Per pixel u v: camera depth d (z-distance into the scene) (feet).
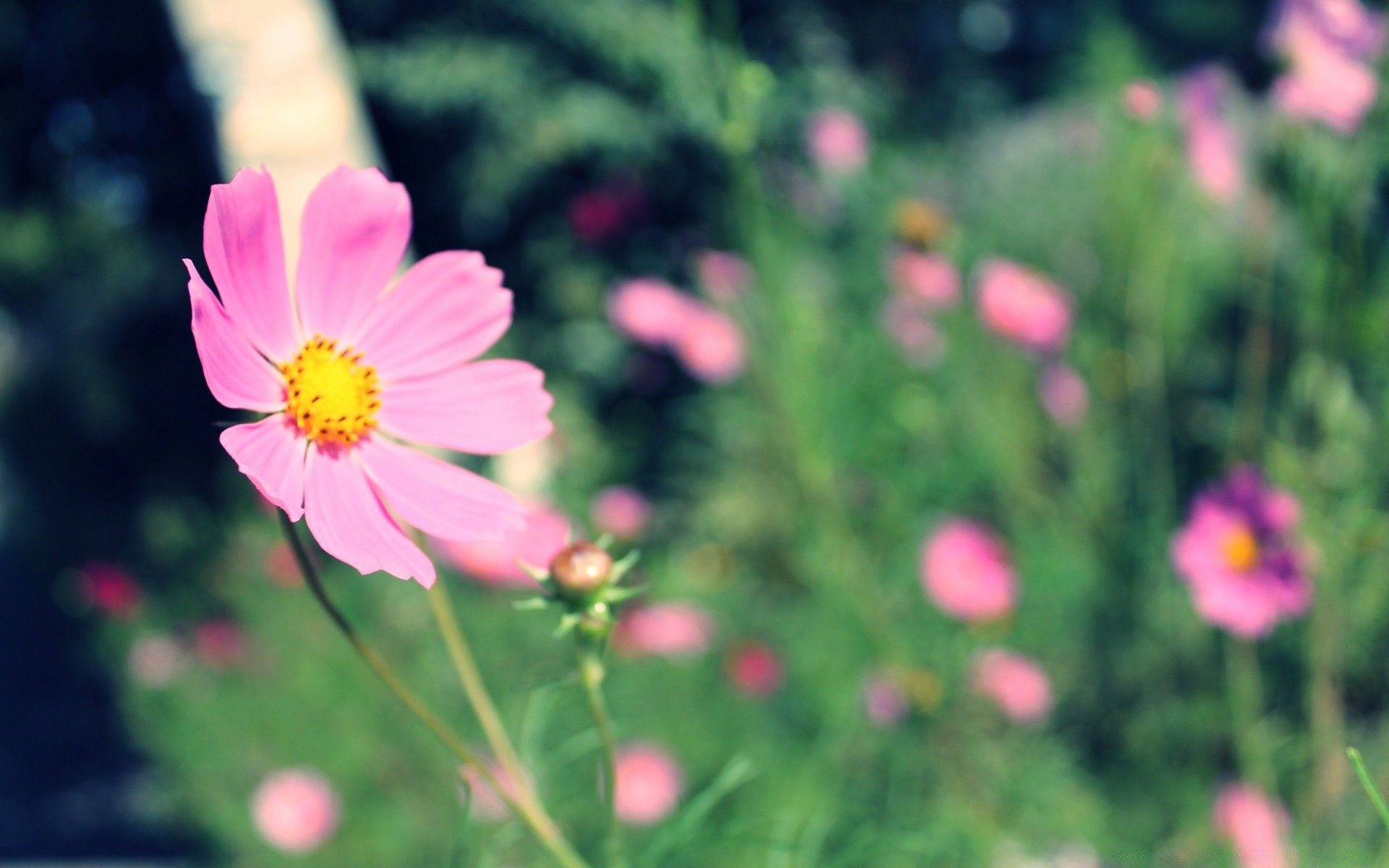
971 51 6.00
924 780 2.38
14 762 5.82
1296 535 1.92
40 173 5.75
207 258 1.24
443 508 1.31
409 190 5.25
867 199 4.41
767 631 3.24
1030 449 3.19
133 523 6.47
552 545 2.65
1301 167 1.90
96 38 5.43
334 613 1.22
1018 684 2.45
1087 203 3.93
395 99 4.77
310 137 4.31
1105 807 2.38
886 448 3.14
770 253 2.52
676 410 4.44
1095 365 3.13
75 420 6.49
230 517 4.20
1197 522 2.02
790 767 2.47
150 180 5.80
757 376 3.12
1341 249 1.88
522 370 1.36
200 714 3.56
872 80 5.36
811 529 2.79
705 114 2.41
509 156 4.72
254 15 4.23
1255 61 1.98
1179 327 3.10
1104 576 2.72
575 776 2.52
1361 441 1.93
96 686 6.39
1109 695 2.57
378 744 3.14
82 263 6.21
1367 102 1.89
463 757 1.26
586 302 4.82
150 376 6.33
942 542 2.60
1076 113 4.05
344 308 1.33
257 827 3.24
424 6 5.03
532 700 1.53
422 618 3.28
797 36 5.10
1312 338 1.93
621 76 4.59
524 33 4.79
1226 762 2.22
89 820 5.19
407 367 1.34
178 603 4.08
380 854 3.06
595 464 4.57
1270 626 1.92
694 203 4.78
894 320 3.34
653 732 2.75
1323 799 1.85
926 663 2.57
